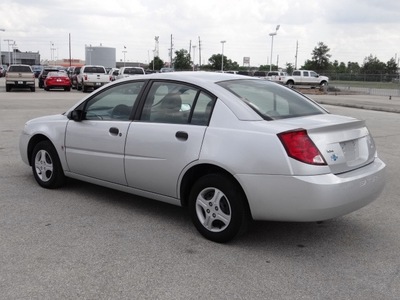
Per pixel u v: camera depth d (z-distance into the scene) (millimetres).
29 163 6328
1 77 58500
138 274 3643
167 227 4727
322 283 3561
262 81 5164
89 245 4199
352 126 4348
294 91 5246
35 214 5031
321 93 37375
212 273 3689
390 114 18750
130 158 4875
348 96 33625
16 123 12680
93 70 30422
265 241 4410
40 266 3740
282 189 3861
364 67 82562
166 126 4602
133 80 5145
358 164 4297
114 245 4215
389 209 5480
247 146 3988
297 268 3820
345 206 3955
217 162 4121
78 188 6090
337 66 90438
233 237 4234
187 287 3445
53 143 5766
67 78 30531
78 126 5469
